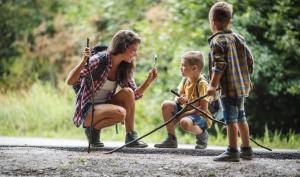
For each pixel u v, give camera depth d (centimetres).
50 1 2053
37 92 1543
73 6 1980
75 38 1862
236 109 655
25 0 2058
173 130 793
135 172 601
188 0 1473
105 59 738
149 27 1589
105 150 764
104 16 1827
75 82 716
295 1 1420
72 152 738
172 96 1429
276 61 1370
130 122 770
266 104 1430
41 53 1936
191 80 782
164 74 1503
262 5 1432
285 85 1376
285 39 1367
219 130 1338
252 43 1379
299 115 1461
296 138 1270
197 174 595
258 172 602
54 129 1387
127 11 1792
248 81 660
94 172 599
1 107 1456
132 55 748
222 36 646
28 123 1380
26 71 1925
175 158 697
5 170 600
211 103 786
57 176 580
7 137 1097
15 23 2053
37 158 662
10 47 2039
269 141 1228
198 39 1438
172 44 1512
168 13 1603
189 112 781
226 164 638
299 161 670
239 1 1424
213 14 658
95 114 738
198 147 800
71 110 1444
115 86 771
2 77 1925
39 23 2041
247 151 670
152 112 1434
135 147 767
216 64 635
